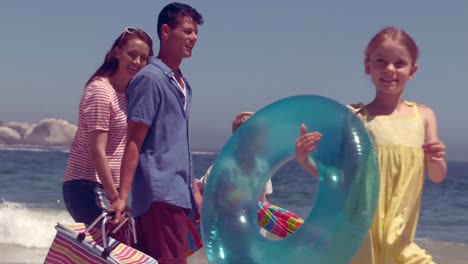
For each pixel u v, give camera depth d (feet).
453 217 60.34
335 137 11.99
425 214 63.21
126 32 14.80
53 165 135.13
